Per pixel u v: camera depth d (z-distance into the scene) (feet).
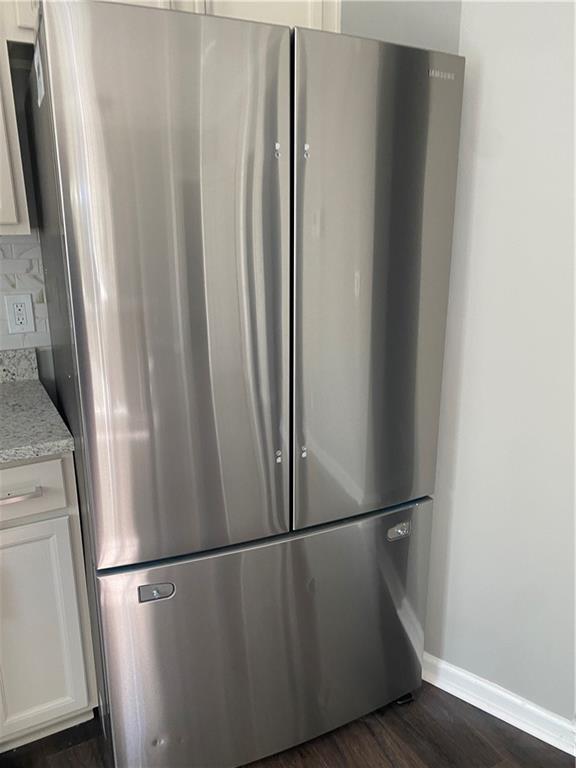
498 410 4.90
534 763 4.93
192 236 3.61
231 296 3.80
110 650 4.09
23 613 4.51
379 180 4.13
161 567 4.06
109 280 3.49
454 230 4.87
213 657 4.42
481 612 5.40
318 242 4.00
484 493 5.14
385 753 5.04
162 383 3.76
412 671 5.52
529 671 5.18
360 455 4.63
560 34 4.03
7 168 4.48
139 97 3.31
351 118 3.91
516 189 4.45
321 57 3.70
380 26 5.21
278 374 4.09
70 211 3.32
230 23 3.40
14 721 4.71
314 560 4.61
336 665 4.99
